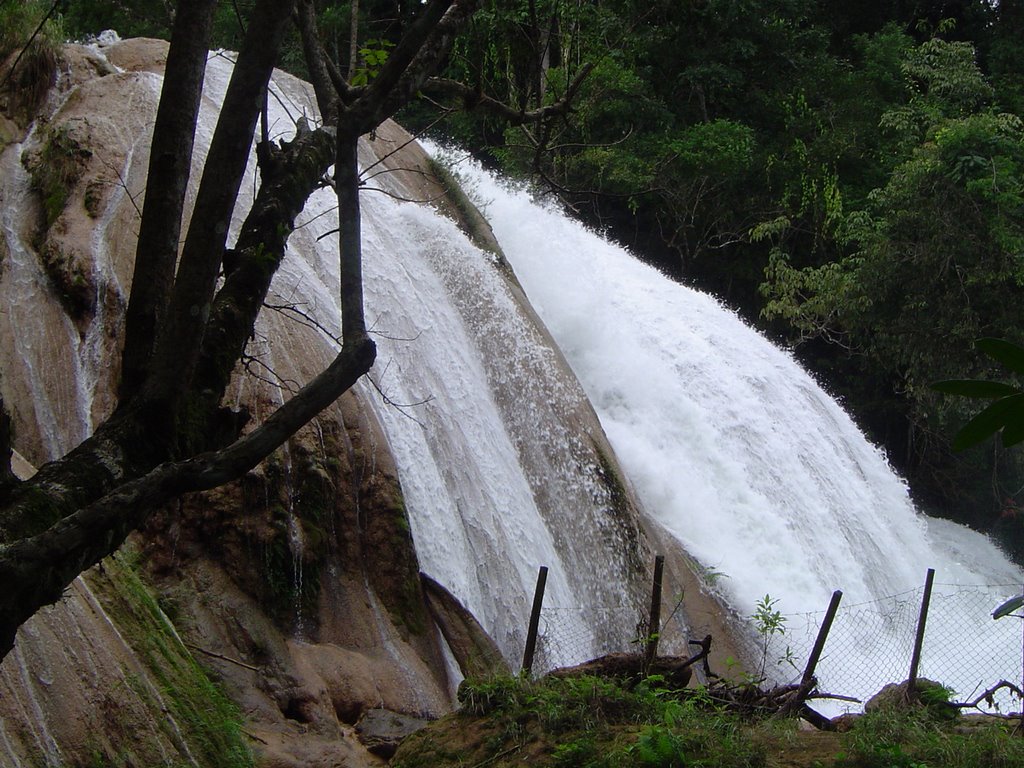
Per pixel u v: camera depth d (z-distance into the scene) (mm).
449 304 15953
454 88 9281
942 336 26844
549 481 15234
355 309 5703
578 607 14203
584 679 8773
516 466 14875
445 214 18375
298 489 11453
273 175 7133
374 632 11414
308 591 11211
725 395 20125
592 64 10164
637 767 7883
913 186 27250
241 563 10922
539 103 12281
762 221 31562
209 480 5203
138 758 8297
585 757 8062
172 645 9594
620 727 8430
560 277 20453
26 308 12352
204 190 5777
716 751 8016
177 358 5766
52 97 15438
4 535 4965
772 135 33938
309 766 9516
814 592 17875
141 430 5715
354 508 11852
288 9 5875
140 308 6035
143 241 6074
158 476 5066
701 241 31594
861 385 30688
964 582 22484
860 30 39875
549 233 21469
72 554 5051
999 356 2816
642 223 32719
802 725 9883
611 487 15859
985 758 8117
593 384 19062
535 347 16484
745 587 16594
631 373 19281
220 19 18641
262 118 7219
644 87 31078
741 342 22203
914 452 30297
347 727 10484
